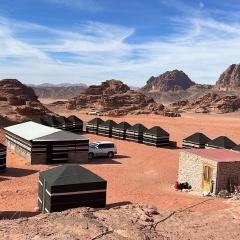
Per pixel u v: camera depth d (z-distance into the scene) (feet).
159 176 117.08
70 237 46.26
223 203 82.89
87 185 73.20
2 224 51.47
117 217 56.18
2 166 112.27
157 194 92.32
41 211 75.31
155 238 48.75
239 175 95.30
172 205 81.15
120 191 94.02
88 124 224.53
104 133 211.41
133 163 136.98
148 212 60.34
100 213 58.54
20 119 231.30
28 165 125.59
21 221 52.95
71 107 504.43
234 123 361.92
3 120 218.18
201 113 547.08
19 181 101.35
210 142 156.15
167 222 56.18
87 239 46.03
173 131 265.13
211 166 94.84
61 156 131.13
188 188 101.09
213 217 60.13
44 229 49.29
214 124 335.26
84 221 52.70
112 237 47.11
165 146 180.65
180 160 106.11
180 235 51.06
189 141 169.48
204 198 88.94
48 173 76.13
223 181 93.97
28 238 45.96
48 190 71.56
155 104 469.57
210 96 592.60
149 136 182.60
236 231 53.88
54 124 207.10
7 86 382.63
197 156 99.71
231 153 105.29
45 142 129.29
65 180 72.13
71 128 219.41
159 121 347.77
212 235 51.88
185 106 612.29
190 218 59.16
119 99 486.38
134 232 49.44
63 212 58.80
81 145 134.10
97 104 493.77
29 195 88.02
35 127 149.28
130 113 426.10
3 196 85.92
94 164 131.54
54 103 549.54
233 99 579.07
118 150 165.99
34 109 253.03
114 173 117.39
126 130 197.67
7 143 159.74
